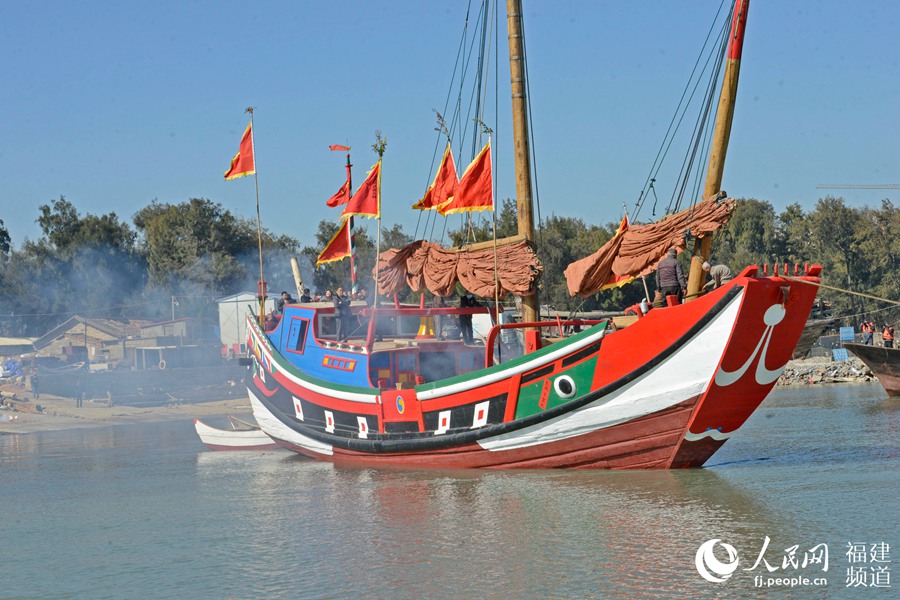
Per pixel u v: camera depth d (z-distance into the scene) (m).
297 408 24.64
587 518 15.20
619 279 19.41
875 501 15.75
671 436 17.69
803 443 24.05
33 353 90.62
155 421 46.28
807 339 59.62
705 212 17.47
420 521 15.70
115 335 88.88
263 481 21.28
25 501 20.31
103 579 13.31
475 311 22.77
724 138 18.09
